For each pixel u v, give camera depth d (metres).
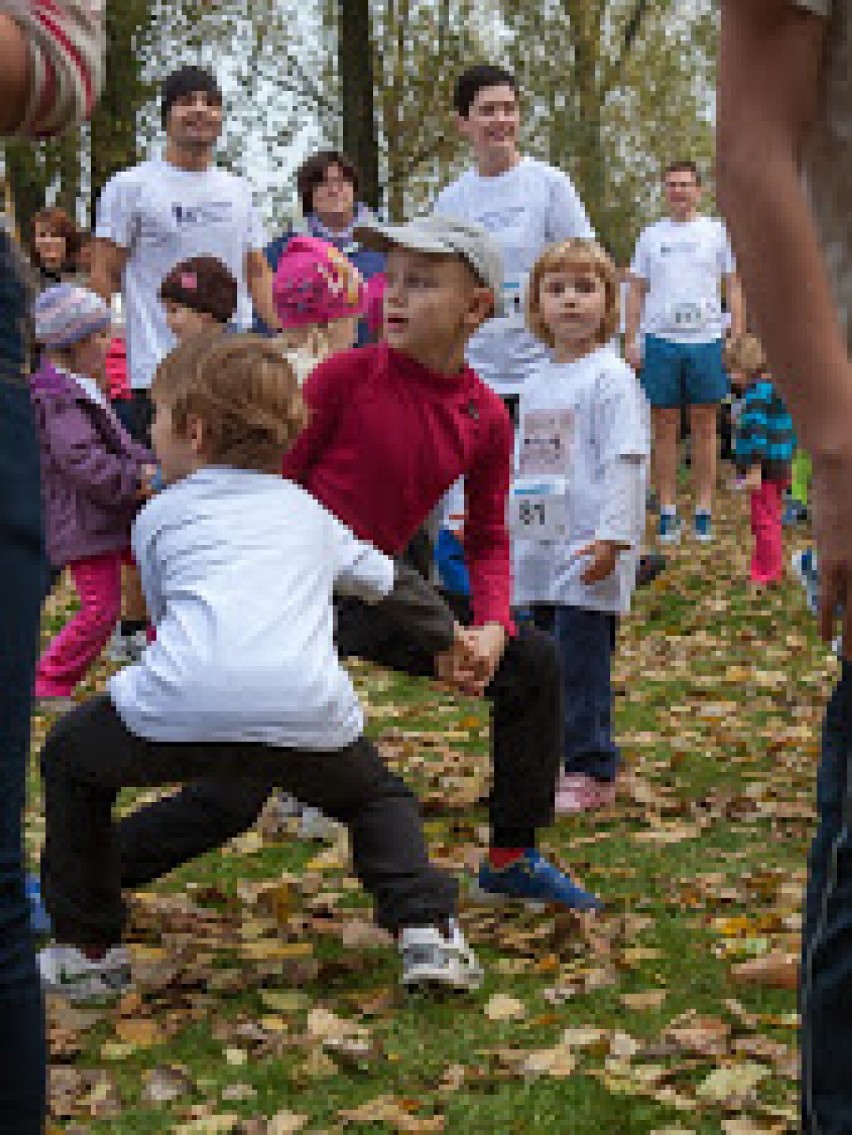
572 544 5.46
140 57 23.61
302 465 4.12
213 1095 3.27
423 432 4.06
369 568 3.79
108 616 7.09
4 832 2.00
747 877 4.64
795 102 1.92
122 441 7.04
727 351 12.89
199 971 3.94
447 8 26.84
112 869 3.77
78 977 3.77
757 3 1.91
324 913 4.42
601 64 28.75
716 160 1.96
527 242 8.18
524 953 4.06
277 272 5.68
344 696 3.63
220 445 3.73
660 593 10.92
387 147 26.83
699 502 13.27
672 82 30.09
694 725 7.03
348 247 8.97
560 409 5.49
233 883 4.71
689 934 4.16
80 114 2.02
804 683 7.99
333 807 3.79
